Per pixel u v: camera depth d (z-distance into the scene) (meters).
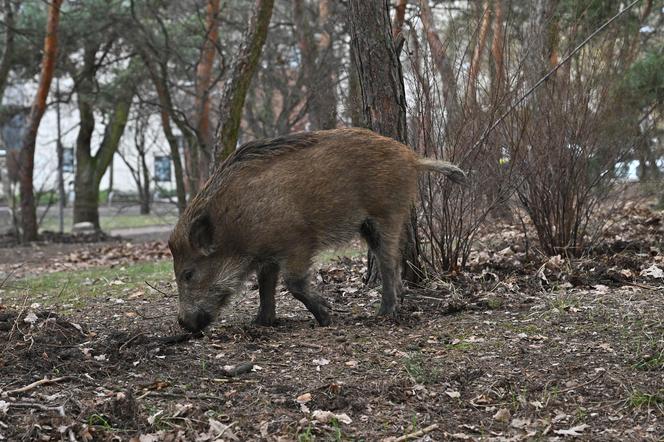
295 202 5.53
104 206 36.47
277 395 4.39
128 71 19.16
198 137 16.09
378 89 6.76
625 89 8.48
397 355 5.05
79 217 21.97
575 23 7.59
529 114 7.29
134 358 5.03
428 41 6.96
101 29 17.34
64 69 19.59
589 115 7.49
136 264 12.52
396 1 12.73
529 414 4.12
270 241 5.55
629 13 8.60
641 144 8.38
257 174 5.52
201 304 5.61
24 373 4.70
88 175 21.98
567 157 7.50
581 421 4.02
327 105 11.52
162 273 10.12
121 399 4.11
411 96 6.93
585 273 6.96
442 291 6.77
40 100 18.06
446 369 4.72
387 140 5.90
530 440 3.81
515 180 7.36
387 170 5.80
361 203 5.77
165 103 17.53
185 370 4.82
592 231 8.59
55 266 13.40
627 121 8.15
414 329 5.72
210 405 4.27
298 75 16.86
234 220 5.50
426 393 4.40
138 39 17.23
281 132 15.87
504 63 7.05
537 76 7.32
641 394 4.19
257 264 5.73
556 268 7.21
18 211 20.03
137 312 6.75
